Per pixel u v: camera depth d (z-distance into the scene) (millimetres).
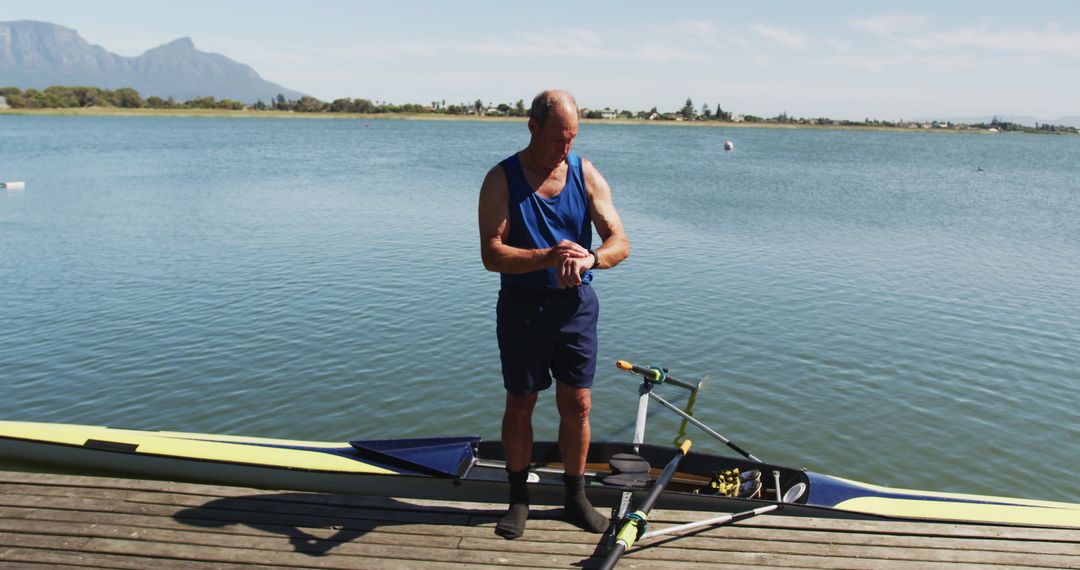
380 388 8734
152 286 12805
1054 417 8281
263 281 13195
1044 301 12688
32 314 11227
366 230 18438
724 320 11305
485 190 2879
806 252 16594
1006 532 3219
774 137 112625
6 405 8219
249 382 8859
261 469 5250
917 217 22969
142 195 25156
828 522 3305
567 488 3225
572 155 2967
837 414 8258
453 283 13086
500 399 8492
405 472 4828
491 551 3025
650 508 3223
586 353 2980
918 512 4777
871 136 141250
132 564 2920
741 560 3006
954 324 11328
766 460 7359
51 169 34500
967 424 8086
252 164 38938
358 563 2930
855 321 11383
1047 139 176500
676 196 27016
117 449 5570
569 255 2674
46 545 3033
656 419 8125
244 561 2941
